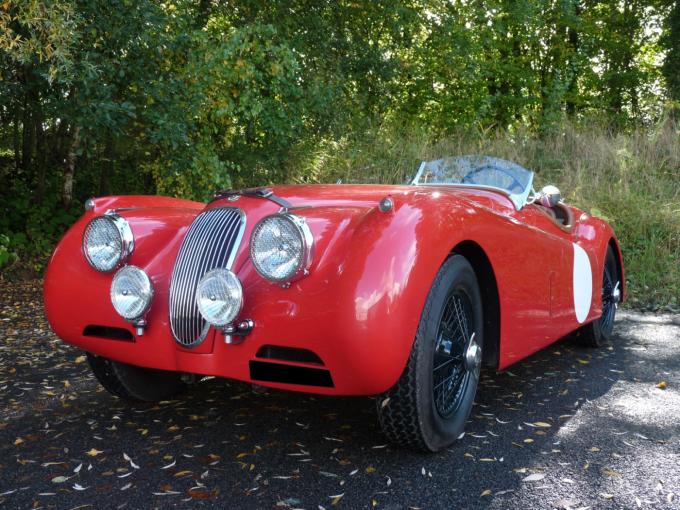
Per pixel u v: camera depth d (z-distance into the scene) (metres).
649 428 2.46
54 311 2.43
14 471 2.08
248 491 1.92
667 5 15.91
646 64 16.31
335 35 9.90
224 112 6.72
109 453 2.22
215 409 2.69
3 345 4.04
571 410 2.68
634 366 3.45
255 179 8.42
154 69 6.15
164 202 2.81
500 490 1.92
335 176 8.64
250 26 6.86
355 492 1.91
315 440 2.33
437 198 2.22
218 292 2.01
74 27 4.70
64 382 3.15
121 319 2.30
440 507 1.82
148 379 2.75
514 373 3.30
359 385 1.96
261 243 1.97
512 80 14.07
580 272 3.37
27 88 5.71
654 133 9.01
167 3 6.93
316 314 1.93
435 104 13.28
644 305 5.43
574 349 3.87
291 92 7.56
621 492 1.91
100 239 2.35
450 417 2.26
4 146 10.34
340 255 1.98
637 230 6.75
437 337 2.17
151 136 6.15
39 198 8.50
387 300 1.90
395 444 2.20
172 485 1.97
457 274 2.19
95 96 5.58
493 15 11.48
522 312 2.62
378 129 9.61
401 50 11.14
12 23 4.88
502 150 9.07
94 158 9.59
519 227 2.59
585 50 14.55
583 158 8.64
